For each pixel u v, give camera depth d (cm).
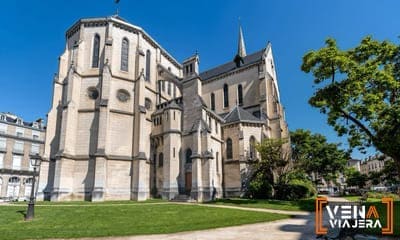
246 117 4616
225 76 5797
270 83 5228
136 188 3566
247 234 1310
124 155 3731
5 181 6275
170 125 3869
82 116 3753
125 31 4256
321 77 2280
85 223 1681
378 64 2095
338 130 2377
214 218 1858
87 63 3994
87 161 3562
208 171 3581
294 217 2008
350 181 5897
